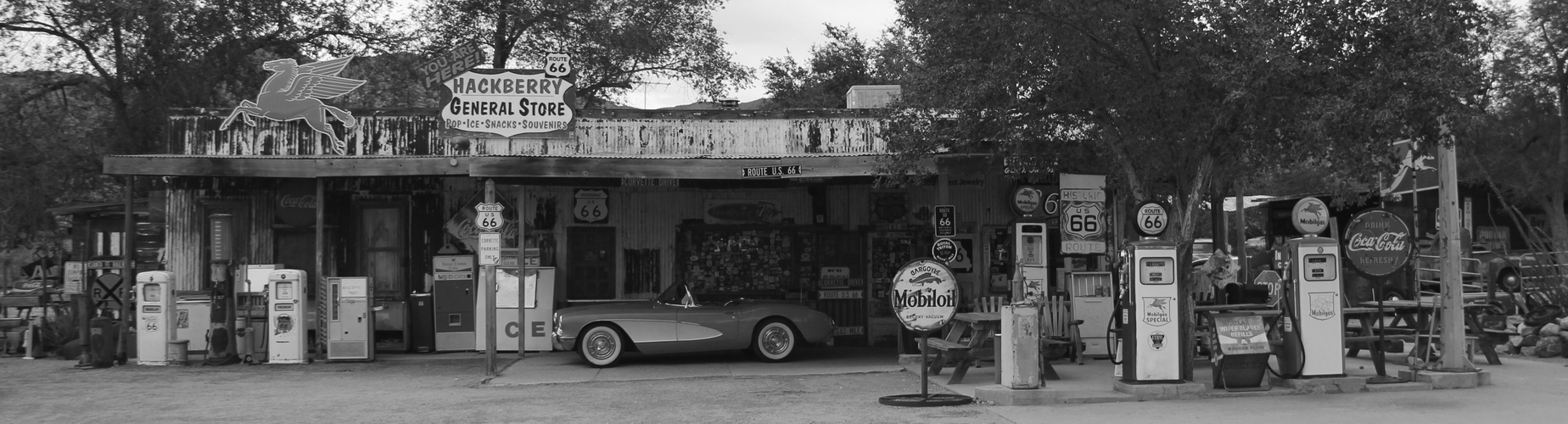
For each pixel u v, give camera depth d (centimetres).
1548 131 3331
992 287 1750
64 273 2309
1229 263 1492
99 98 2536
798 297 1769
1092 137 1357
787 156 1546
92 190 2622
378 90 2733
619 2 2814
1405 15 1018
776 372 1381
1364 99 1020
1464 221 2975
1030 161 1410
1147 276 1081
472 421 994
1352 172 1133
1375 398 1062
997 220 1770
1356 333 1446
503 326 1667
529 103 1633
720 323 1487
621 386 1257
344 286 1565
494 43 2823
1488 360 1345
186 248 1692
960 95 1257
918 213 1784
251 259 1698
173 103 2391
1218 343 1098
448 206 1742
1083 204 1493
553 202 1755
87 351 1523
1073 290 1498
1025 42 1187
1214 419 942
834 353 1641
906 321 1058
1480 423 915
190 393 1220
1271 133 1127
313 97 1636
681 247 1770
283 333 1532
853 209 1784
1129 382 1080
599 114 1647
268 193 1711
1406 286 2192
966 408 1029
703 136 1655
